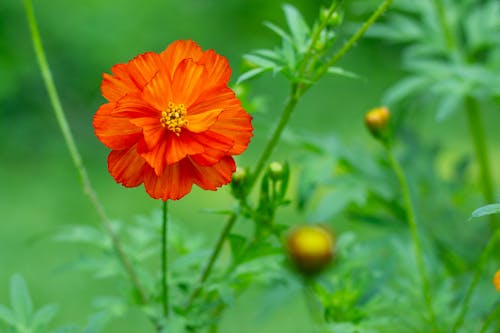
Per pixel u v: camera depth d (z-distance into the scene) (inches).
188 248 31.4
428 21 40.5
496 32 40.2
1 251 69.8
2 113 92.7
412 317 31.6
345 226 65.1
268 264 30.1
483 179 39.2
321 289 30.7
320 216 34.8
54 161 89.8
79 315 59.8
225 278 29.6
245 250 29.6
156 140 26.6
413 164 38.5
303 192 35.3
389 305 31.1
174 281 30.1
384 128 31.7
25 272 66.3
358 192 35.3
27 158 90.4
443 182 38.7
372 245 33.1
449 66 38.4
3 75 87.8
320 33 29.2
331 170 35.5
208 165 26.7
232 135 26.9
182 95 26.9
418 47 40.0
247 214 29.4
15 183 84.3
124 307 29.7
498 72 38.2
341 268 31.8
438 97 43.8
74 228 31.0
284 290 33.9
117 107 26.5
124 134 26.7
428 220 37.8
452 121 93.0
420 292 31.9
